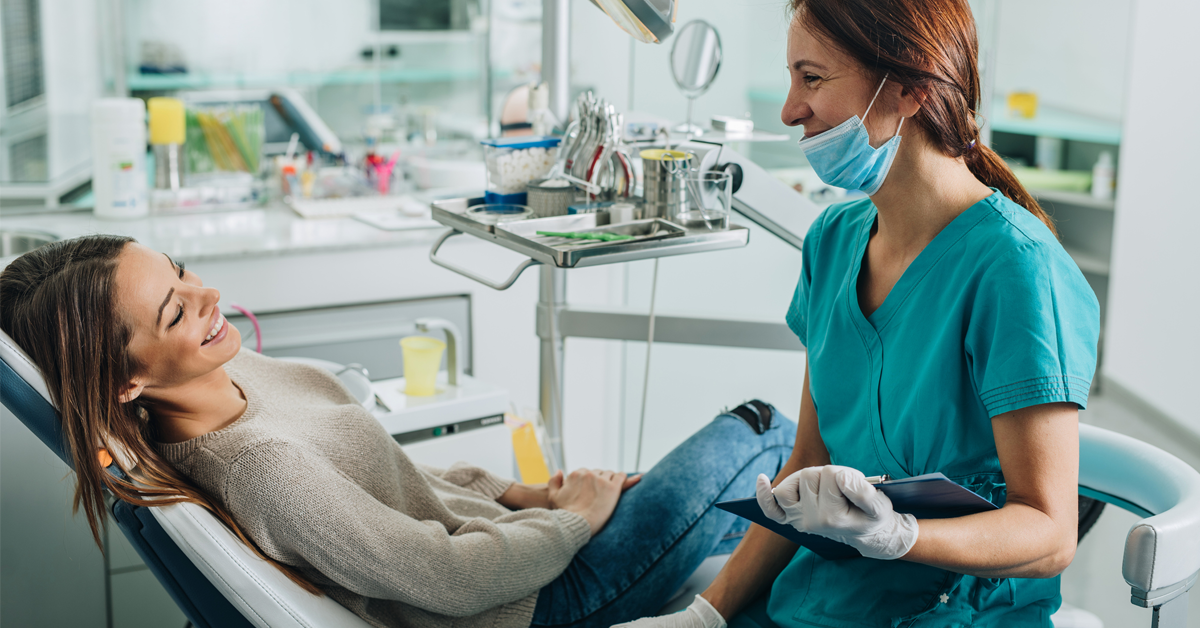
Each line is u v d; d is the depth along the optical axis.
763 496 0.93
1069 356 0.96
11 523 1.46
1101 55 3.48
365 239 2.41
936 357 1.04
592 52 2.63
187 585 1.07
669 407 2.49
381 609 1.17
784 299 2.35
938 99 1.00
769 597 1.29
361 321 2.45
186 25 2.82
